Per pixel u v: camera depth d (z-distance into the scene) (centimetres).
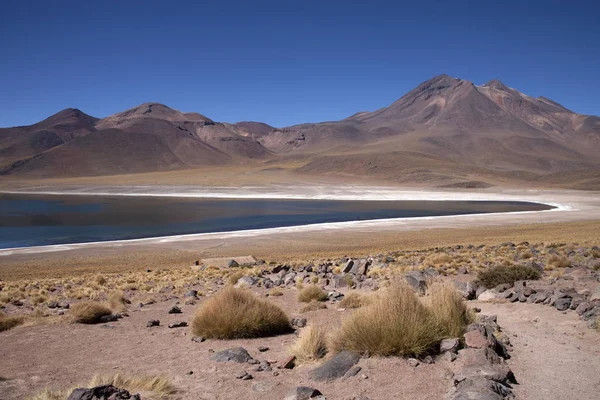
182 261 3622
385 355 692
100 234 6172
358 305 1191
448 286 884
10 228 6906
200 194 15138
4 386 677
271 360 770
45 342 967
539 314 968
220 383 655
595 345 736
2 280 2795
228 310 966
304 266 2398
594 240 3338
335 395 576
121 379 650
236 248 4400
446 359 672
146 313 1324
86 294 1825
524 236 4409
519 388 576
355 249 4066
